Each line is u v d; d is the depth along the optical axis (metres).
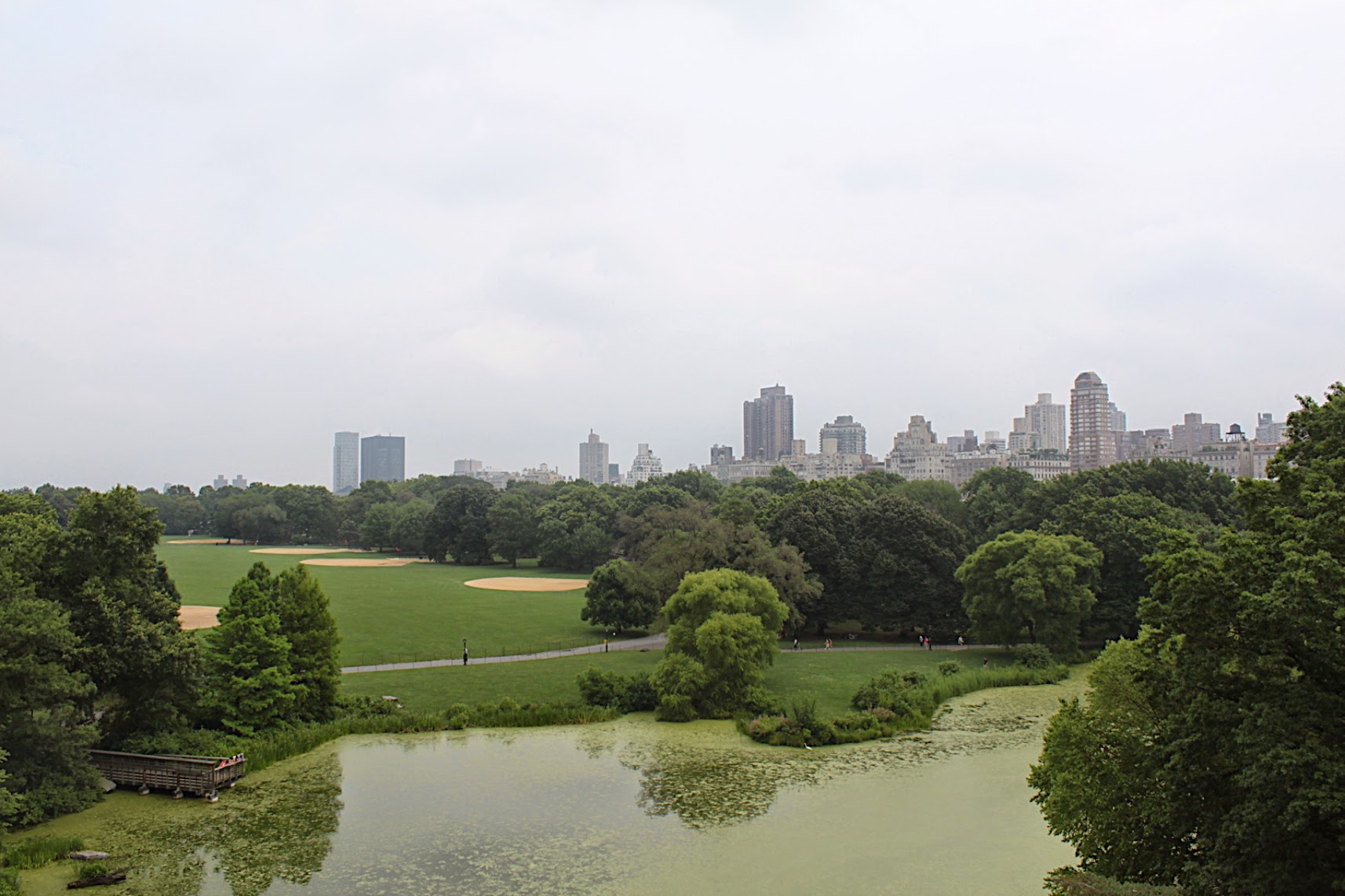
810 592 76.56
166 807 38.88
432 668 65.12
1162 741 25.33
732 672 55.81
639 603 80.62
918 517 85.06
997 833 35.62
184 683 43.44
